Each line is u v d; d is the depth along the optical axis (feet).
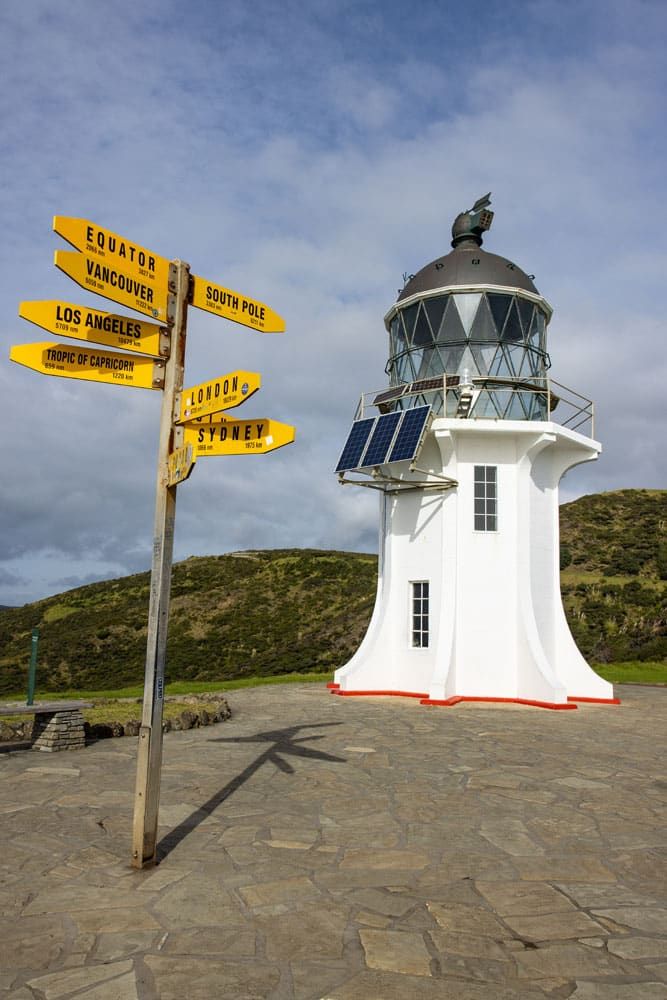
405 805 25.71
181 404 20.57
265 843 21.31
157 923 15.76
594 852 20.97
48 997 12.71
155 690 19.44
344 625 147.95
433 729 42.75
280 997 12.80
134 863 19.15
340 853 20.56
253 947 14.71
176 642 151.12
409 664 60.70
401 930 15.60
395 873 19.04
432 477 61.26
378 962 14.15
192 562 204.13
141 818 19.10
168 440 20.27
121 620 164.76
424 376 62.44
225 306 22.03
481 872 19.22
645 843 21.81
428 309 62.44
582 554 145.38
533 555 59.31
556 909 16.84
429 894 17.65
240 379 18.02
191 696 54.29
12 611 190.19
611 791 28.12
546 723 45.96
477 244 66.74
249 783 28.63
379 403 63.36
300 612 160.04
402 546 62.90
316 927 15.69
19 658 149.79
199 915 16.20
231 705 53.52
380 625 62.59
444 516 59.41
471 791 27.86
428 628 60.29
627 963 14.25
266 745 36.83
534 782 29.48
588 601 123.13
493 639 58.18
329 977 13.53
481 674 57.82
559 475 62.85
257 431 19.72
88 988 13.02
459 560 58.95
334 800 26.23
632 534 153.48
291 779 29.40
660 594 120.78
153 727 19.39
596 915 16.52
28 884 17.93
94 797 25.93
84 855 20.02
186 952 14.46
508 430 57.82
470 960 14.29
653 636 105.29
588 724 45.75
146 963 13.98
